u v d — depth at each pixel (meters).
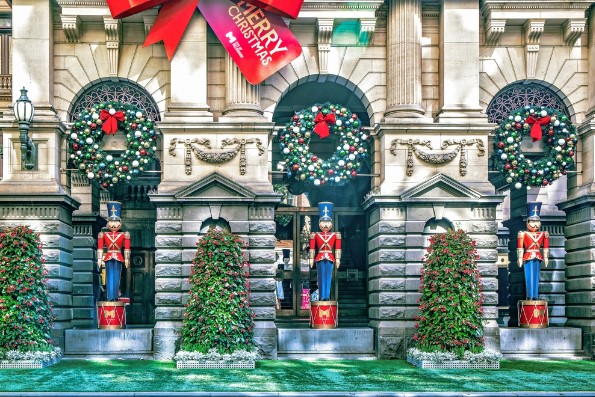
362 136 27.12
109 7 26.02
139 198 33.88
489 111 28.00
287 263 29.12
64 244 26.53
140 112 26.59
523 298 29.86
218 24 26.50
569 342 26.69
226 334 23.72
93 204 31.34
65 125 26.80
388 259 26.25
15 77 26.48
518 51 27.83
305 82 27.73
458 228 26.22
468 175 26.62
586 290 26.78
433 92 27.36
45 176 26.19
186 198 25.81
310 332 26.23
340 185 27.62
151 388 19.48
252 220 26.17
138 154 26.47
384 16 27.59
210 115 26.36
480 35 27.80
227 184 25.83
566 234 28.38
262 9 26.48
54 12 27.14
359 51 27.52
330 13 26.72
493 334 26.08
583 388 19.83
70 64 27.12
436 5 27.44
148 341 25.94
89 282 30.97
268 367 23.77
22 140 25.22
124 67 27.16
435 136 26.72
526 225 29.11
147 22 26.83
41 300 24.17
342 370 23.11
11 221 25.91
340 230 29.25
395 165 26.55
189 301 24.14
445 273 24.27
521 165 27.00
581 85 27.91
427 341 24.19
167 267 25.91
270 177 27.25
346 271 29.03
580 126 27.62
